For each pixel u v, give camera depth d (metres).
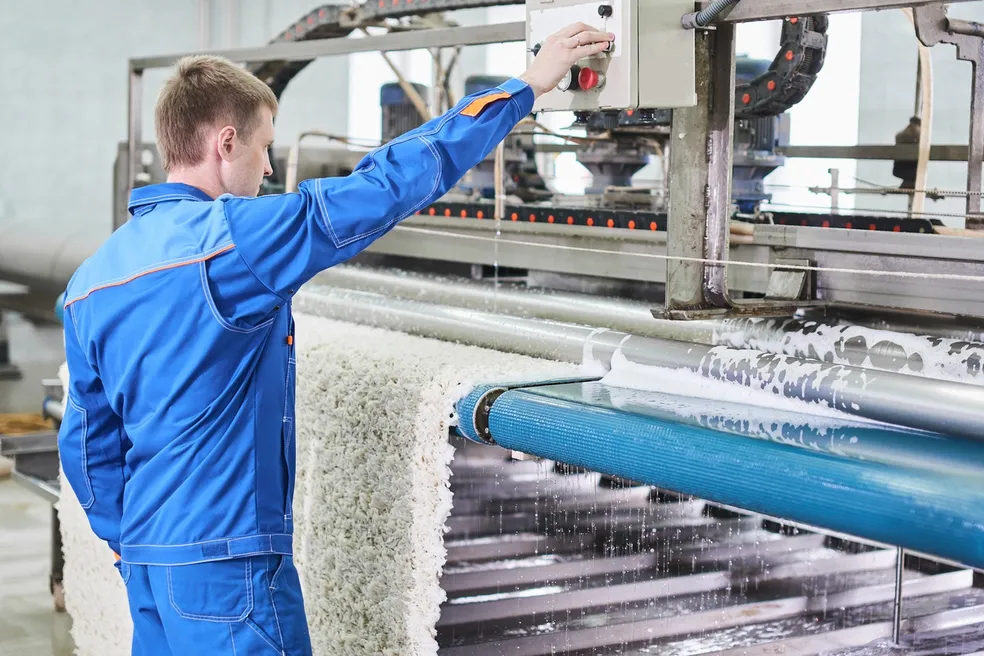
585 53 1.52
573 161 3.67
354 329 2.29
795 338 1.62
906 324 1.69
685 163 1.67
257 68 3.76
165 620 1.48
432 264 3.16
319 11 3.72
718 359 1.58
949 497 1.03
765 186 2.71
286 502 1.53
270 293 1.40
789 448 1.21
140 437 1.49
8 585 3.57
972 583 2.28
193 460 1.45
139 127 3.66
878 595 2.17
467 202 2.74
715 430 1.33
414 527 1.78
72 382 1.59
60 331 6.04
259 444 1.47
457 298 2.35
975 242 1.58
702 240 1.68
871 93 4.12
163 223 1.45
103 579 2.60
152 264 1.42
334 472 1.98
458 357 1.92
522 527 2.22
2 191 6.55
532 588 2.07
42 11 6.55
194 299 1.40
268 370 1.49
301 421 2.07
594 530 2.14
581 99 1.61
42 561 3.83
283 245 1.37
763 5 1.48
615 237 2.24
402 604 1.82
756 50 4.48
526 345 1.94
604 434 1.42
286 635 1.48
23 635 3.16
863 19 4.11
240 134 1.54
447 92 3.75
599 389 1.66
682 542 2.23
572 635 1.93
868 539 1.14
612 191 3.08
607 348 1.78
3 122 6.50
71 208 6.79
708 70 1.63
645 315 1.91
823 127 4.32
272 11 7.16
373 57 7.46
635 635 1.96
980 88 2.22
